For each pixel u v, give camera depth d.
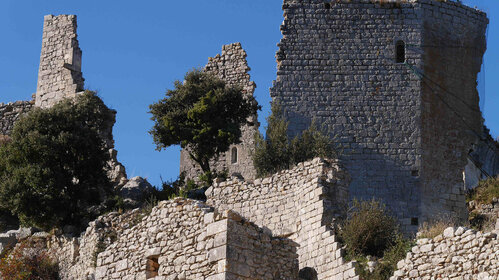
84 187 46.38
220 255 23.98
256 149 45.75
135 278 25.89
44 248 40.41
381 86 48.03
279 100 47.84
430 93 48.03
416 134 47.25
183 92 51.78
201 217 25.02
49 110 49.66
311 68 48.34
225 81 58.22
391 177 46.56
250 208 36.25
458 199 46.44
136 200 47.84
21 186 44.19
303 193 33.56
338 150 46.88
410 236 35.47
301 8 49.09
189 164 55.53
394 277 26.00
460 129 47.88
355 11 48.97
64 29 59.53
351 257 29.88
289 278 24.89
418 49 48.56
